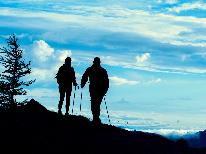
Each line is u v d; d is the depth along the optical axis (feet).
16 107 126.00
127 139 109.09
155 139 117.19
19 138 96.43
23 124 109.70
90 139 102.78
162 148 105.81
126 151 96.07
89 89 122.01
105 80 121.08
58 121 118.93
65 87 130.31
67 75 130.11
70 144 96.12
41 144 94.12
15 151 89.40
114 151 94.63
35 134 101.55
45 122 115.96
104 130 116.26
